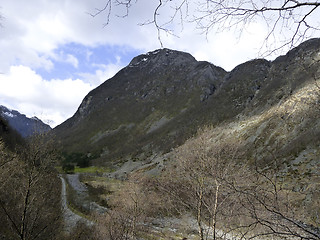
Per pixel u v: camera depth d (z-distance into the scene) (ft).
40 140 26.94
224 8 7.47
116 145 440.86
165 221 54.03
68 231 56.39
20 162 26.55
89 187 155.84
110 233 49.83
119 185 135.44
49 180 30.45
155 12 8.00
